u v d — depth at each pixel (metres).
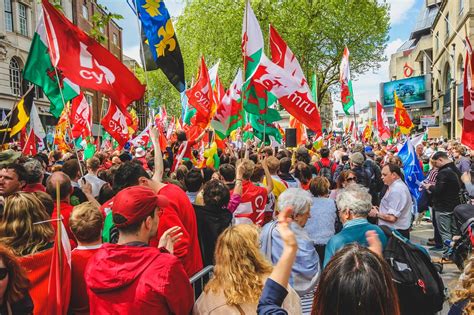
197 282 3.70
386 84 61.56
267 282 2.09
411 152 10.34
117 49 56.12
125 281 2.54
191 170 5.61
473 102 7.12
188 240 3.47
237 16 30.67
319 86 35.38
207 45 32.66
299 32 30.64
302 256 3.84
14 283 2.32
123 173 3.68
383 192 8.18
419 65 66.88
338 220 5.63
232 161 10.18
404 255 3.46
